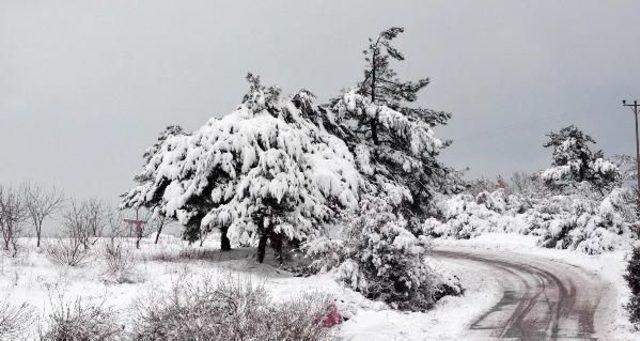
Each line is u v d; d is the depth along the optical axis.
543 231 31.88
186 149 19.70
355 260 16.38
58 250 14.80
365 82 26.28
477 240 38.75
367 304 14.80
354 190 19.41
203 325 7.72
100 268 14.31
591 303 15.51
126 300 11.24
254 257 19.95
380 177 23.14
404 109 26.11
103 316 8.89
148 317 8.67
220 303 8.48
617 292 16.94
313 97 21.98
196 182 18.62
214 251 22.22
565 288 18.55
